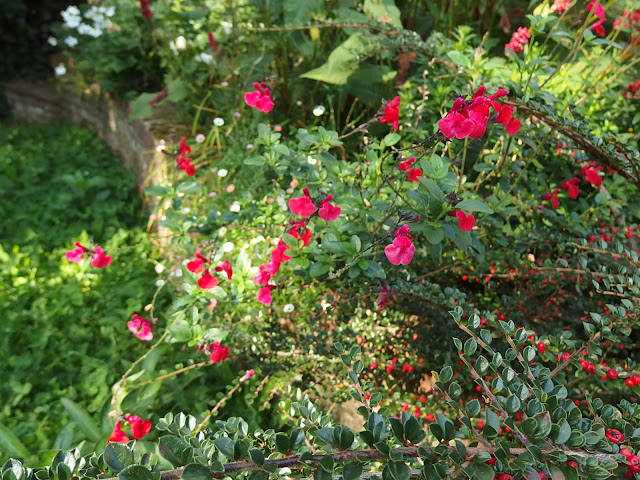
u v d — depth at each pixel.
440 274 2.21
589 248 1.95
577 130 1.88
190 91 4.06
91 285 3.32
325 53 3.42
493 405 1.26
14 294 3.24
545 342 1.64
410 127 2.56
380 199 2.12
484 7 3.19
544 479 1.14
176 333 1.99
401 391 2.04
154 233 3.91
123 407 2.23
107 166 5.36
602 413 1.31
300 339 2.19
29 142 5.93
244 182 3.05
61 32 5.90
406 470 1.02
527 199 2.26
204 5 4.00
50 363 2.73
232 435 1.33
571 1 2.47
